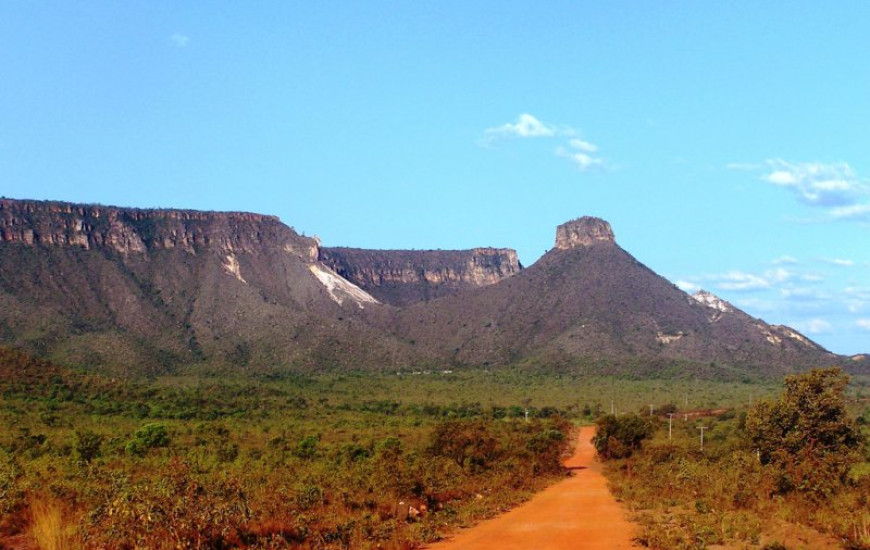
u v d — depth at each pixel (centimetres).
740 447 5016
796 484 3288
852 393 15300
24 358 12119
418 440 7719
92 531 2059
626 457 7206
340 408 12825
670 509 3356
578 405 14438
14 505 2453
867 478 3334
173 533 2056
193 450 6112
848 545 2302
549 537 2669
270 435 8394
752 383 18562
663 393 16425
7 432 7069
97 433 6938
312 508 2988
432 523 2908
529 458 6012
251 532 2331
